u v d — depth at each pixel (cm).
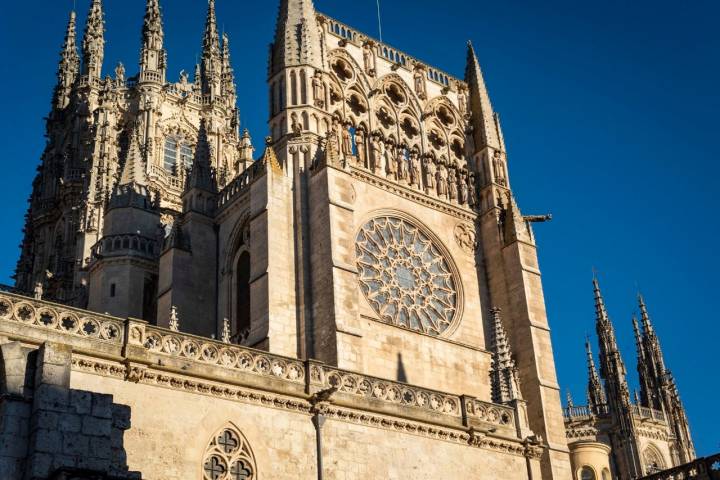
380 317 5725
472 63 7238
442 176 6594
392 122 6556
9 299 3303
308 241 5503
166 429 3491
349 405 4084
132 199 7238
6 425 2881
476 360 6034
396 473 4138
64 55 11344
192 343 3716
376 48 6725
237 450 3666
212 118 10531
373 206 6081
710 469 5131
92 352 3391
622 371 8756
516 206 6569
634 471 8300
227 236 6216
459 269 6328
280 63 6091
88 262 7938
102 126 9250
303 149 5772
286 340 5181
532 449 4762
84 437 2936
